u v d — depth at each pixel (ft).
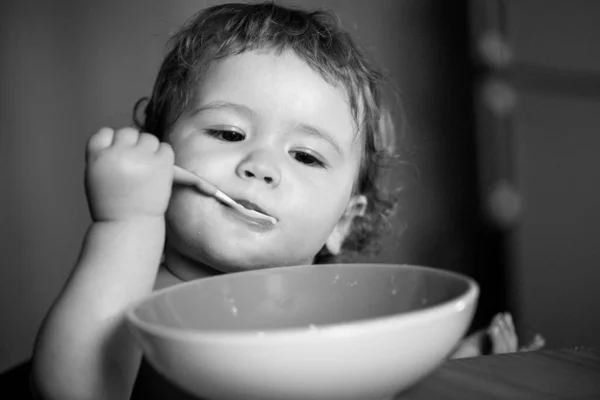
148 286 1.91
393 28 7.78
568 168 7.68
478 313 7.46
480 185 7.61
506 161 7.54
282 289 1.87
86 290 1.82
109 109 7.35
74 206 7.35
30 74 7.18
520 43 7.61
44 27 7.23
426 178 7.54
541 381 1.74
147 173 1.99
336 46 3.04
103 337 1.78
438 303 1.64
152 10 7.38
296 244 2.49
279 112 2.50
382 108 3.74
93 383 1.78
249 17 3.08
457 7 7.74
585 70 7.80
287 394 1.16
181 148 2.52
